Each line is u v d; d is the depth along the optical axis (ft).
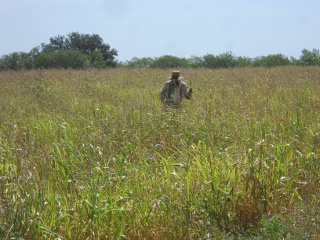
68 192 24.13
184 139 30.91
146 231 20.56
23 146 28.81
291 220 19.25
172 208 21.29
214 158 26.18
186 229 20.35
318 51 156.35
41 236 19.45
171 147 30.96
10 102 51.03
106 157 27.43
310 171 24.90
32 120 38.55
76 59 159.02
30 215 19.44
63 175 25.04
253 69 108.06
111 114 38.45
